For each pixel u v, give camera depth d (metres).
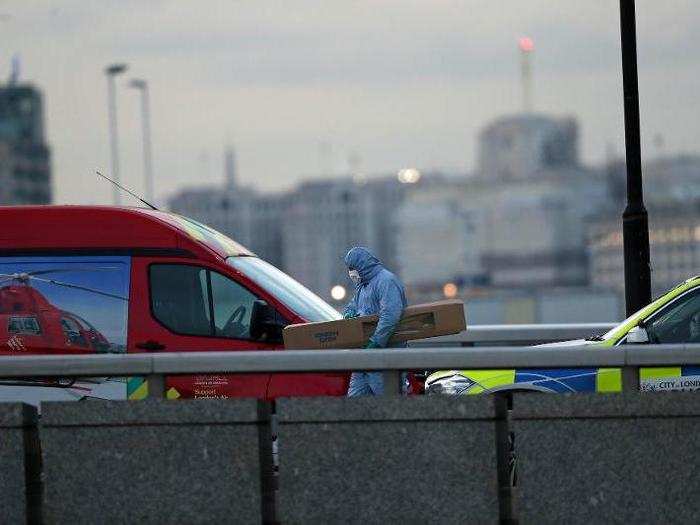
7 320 38.22
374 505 26.48
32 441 27.36
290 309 38.31
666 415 26.22
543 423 26.38
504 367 26.47
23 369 27.17
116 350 38.00
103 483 26.78
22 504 26.77
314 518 26.52
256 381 37.09
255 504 26.58
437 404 26.48
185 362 26.97
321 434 26.55
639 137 42.94
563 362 26.39
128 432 26.78
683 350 26.34
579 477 26.30
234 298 38.38
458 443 26.44
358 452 26.52
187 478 26.67
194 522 26.64
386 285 36.59
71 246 38.38
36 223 38.47
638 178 42.88
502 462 26.83
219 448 26.67
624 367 26.78
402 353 26.62
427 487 26.44
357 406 26.53
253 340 38.03
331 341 36.28
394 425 26.52
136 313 38.03
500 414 26.77
